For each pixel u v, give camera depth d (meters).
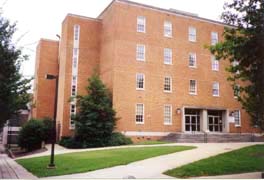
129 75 33.41
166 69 35.53
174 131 34.59
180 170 13.89
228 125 37.88
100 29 37.84
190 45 37.53
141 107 33.44
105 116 30.30
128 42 34.00
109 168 15.38
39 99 41.72
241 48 12.82
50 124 34.97
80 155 21.02
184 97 35.94
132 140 32.09
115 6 34.19
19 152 32.81
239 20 12.97
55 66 43.41
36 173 15.02
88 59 36.56
